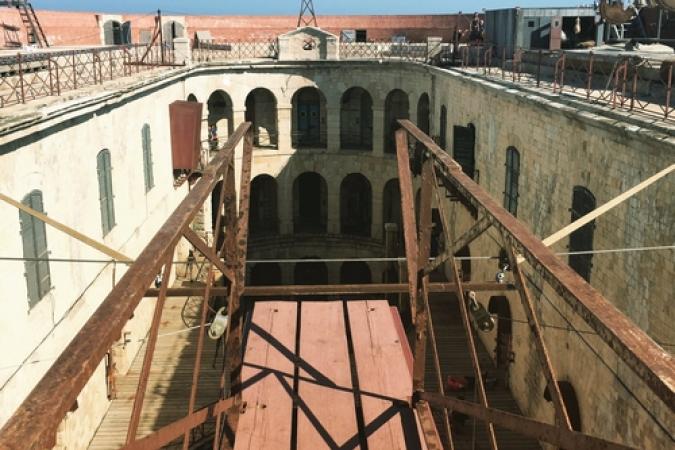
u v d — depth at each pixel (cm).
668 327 1213
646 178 1298
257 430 743
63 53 1994
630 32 2666
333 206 3778
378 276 3719
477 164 2503
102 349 359
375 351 890
